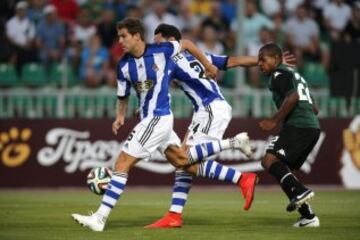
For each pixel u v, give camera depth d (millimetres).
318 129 27547
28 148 48562
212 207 35875
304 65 59438
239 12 50438
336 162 50125
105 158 48844
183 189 27578
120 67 26141
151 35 59938
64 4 59219
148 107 26016
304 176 49844
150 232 25625
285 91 26562
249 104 51406
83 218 25719
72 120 48781
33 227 27203
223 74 56344
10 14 57875
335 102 52156
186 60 28547
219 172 27219
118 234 24984
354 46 49219
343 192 46219
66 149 48812
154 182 48750
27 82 56656
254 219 30391
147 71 25719
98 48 56969
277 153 27172
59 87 56594
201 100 28703
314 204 37281
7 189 48188
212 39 59719
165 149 27109
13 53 56875
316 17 63312
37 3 58062
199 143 28328
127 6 60719
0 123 48375
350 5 63781
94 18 59562
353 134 50406
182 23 61312
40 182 48469
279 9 63688
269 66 27219
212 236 24625
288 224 28547
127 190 47625
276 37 59938
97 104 51000
